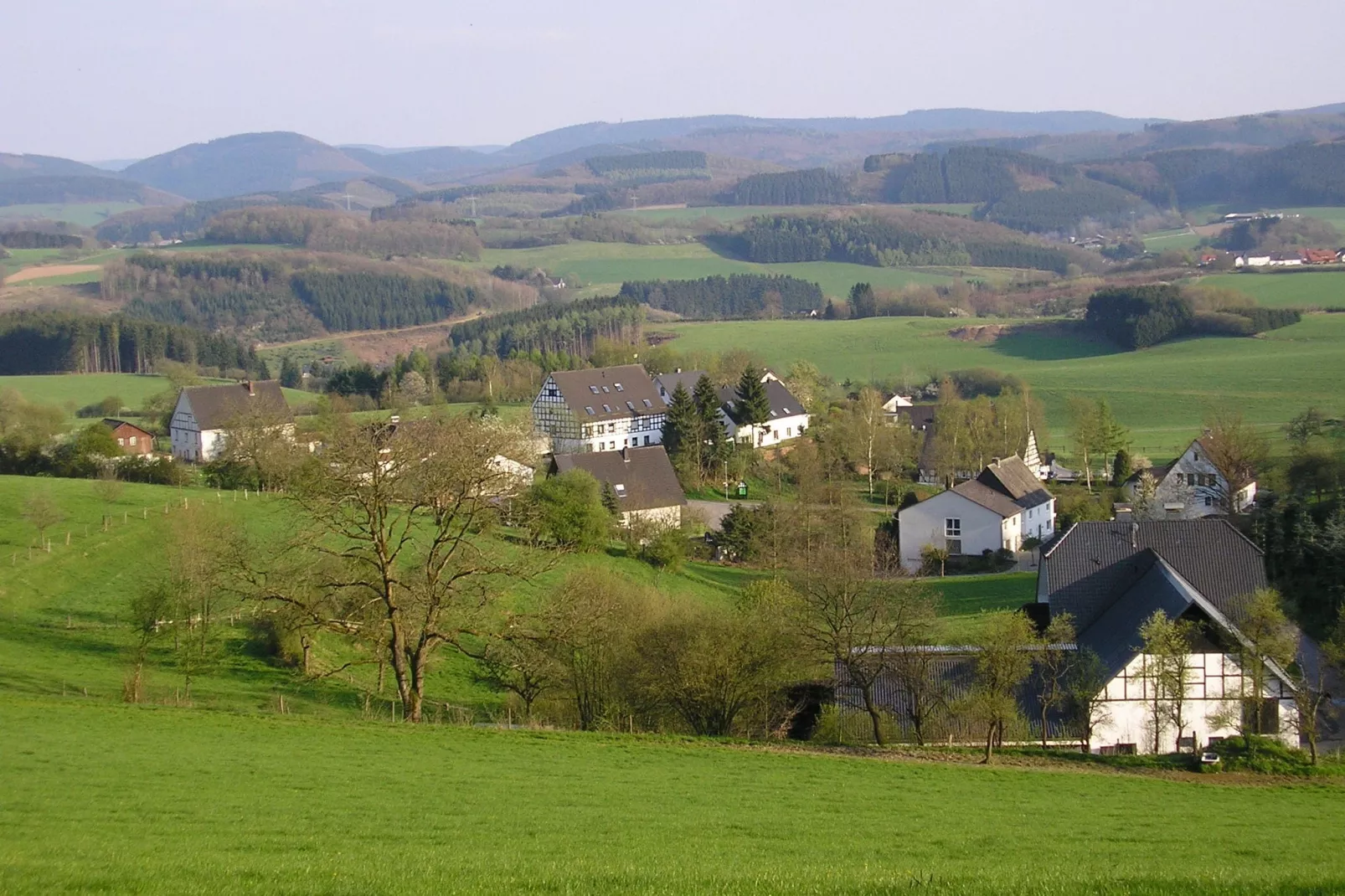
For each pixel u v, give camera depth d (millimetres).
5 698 42000
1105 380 180250
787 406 160500
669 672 48594
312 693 51344
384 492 46406
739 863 24922
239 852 24641
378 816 29234
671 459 133375
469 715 50531
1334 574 71250
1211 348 195000
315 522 47438
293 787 32094
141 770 32562
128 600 57250
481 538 56562
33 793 29156
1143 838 31438
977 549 101188
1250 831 33375
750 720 49719
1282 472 100125
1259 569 62906
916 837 30062
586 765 38562
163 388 181500
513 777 35688
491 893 20672
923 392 187500
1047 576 64500
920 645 50656
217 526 60469
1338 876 24047
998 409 142750
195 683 49812
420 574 50312
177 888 20359
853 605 50344
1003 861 27125
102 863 22531
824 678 51625
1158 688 48344
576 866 23625
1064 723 50281
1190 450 108375
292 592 47969
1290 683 48562
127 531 73688
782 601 52969
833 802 34719
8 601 57500
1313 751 44625
